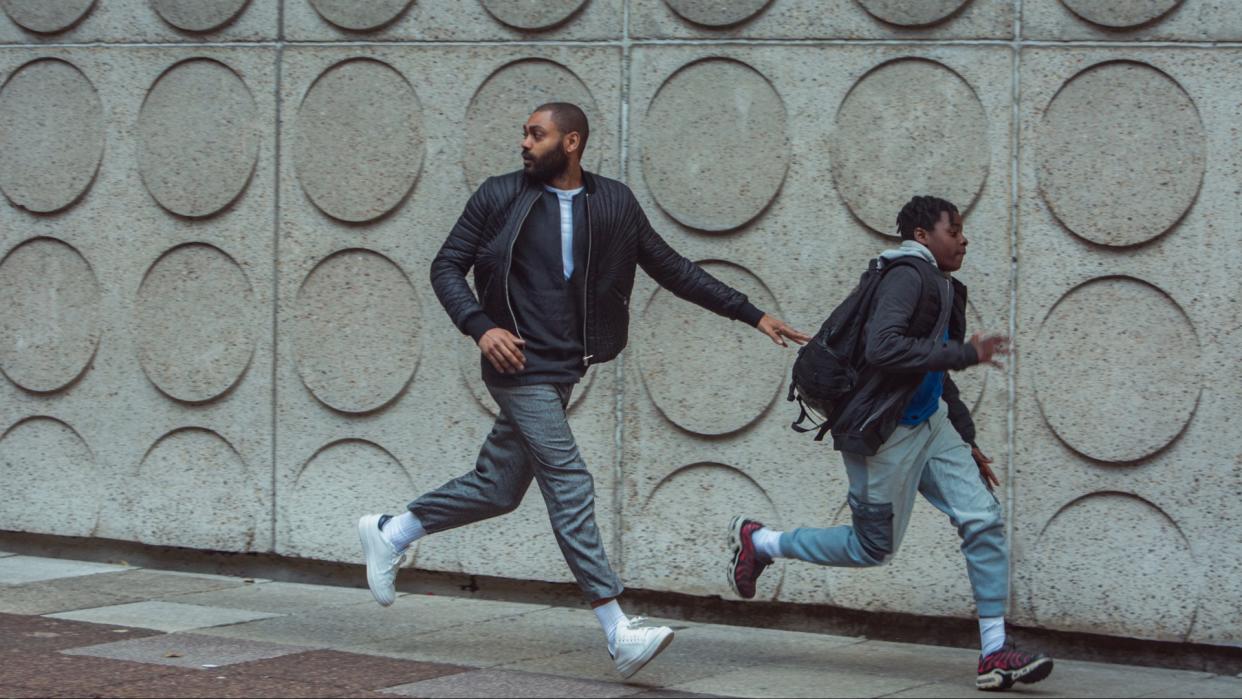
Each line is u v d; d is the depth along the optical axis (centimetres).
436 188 643
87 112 703
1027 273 558
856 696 479
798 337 502
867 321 479
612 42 614
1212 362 537
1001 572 488
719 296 509
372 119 652
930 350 461
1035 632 562
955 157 567
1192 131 538
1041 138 555
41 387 714
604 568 493
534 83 627
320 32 660
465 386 640
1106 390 549
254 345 676
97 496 707
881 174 577
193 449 690
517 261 494
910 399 479
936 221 484
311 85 662
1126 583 548
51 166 709
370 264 655
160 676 481
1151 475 545
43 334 714
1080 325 552
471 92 636
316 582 673
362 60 654
